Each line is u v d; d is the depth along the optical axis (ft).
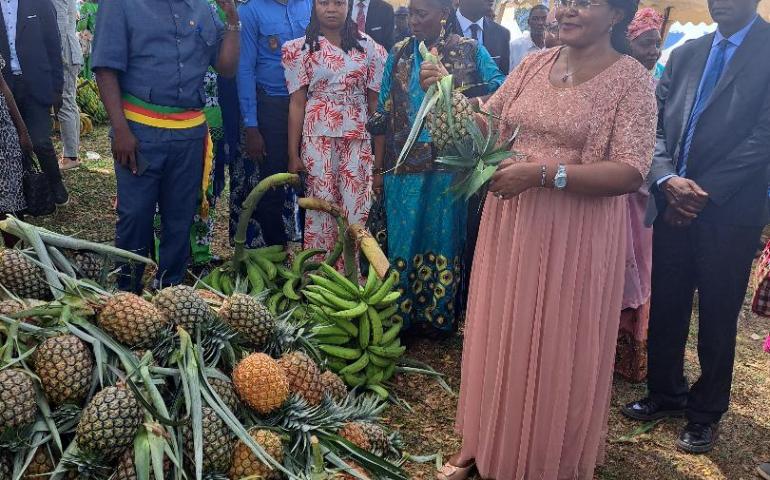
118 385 5.88
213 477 5.95
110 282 8.09
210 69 15.19
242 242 12.42
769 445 11.55
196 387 6.09
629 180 7.87
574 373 8.68
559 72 8.36
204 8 12.83
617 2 7.73
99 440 5.49
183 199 13.32
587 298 8.46
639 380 13.42
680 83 10.79
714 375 10.97
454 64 12.51
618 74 7.93
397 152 12.75
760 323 16.84
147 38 12.05
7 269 6.72
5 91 13.09
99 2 11.90
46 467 5.65
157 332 6.42
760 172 10.11
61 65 18.12
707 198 10.12
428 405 11.95
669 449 11.25
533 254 8.28
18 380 5.59
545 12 17.84
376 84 14.01
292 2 15.01
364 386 11.88
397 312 13.48
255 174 16.01
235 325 7.25
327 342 11.62
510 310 8.55
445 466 9.68
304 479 6.12
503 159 8.02
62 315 6.21
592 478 9.58
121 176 12.69
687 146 10.52
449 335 14.16
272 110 15.17
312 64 13.35
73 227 18.42
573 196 8.20
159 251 13.74
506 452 8.91
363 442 6.93
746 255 10.46
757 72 9.85
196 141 13.08
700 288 10.75
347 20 13.41
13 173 13.24
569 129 8.07
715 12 10.09
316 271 13.19
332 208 12.31
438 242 13.26
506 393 8.74
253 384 6.46
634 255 12.51
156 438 5.64
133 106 12.37
